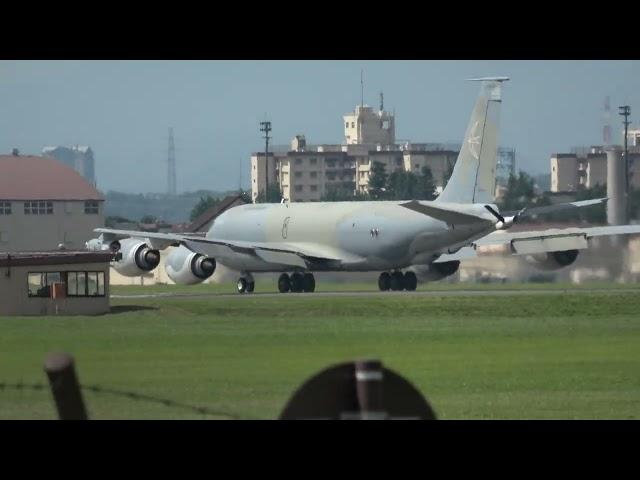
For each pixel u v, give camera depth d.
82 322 170.50
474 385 111.19
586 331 159.50
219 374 108.69
